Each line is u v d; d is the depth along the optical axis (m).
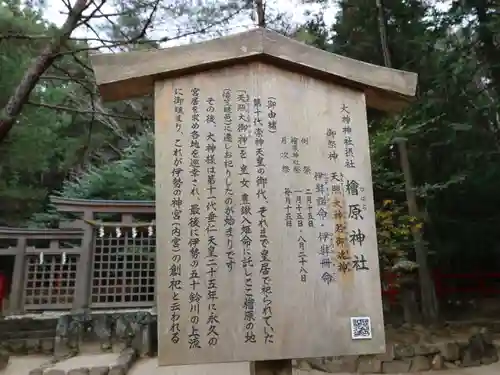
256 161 2.85
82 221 8.95
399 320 8.38
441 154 8.80
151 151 12.46
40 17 7.83
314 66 3.01
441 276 10.84
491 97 9.14
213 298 2.61
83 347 7.73
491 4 8.14
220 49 2.95
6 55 7.30
